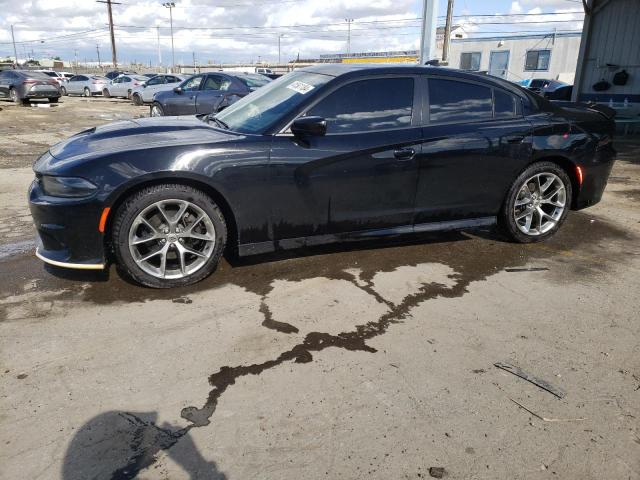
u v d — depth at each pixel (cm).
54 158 330
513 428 217
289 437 209
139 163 311
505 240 453
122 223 314
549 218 439
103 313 307
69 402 228
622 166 831
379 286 352
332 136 352
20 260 387
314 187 350
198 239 346
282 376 249
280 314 310
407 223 389
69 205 306
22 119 1526
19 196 589
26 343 274
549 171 424
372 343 280
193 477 188
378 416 222
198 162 319
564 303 333
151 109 1255
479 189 402
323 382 245
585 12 1262
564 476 193
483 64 3216
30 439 205
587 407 232
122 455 198
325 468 193
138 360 261
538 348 279
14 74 2067
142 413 222
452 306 325
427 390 241
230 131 354
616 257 417
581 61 1302
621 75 1231
